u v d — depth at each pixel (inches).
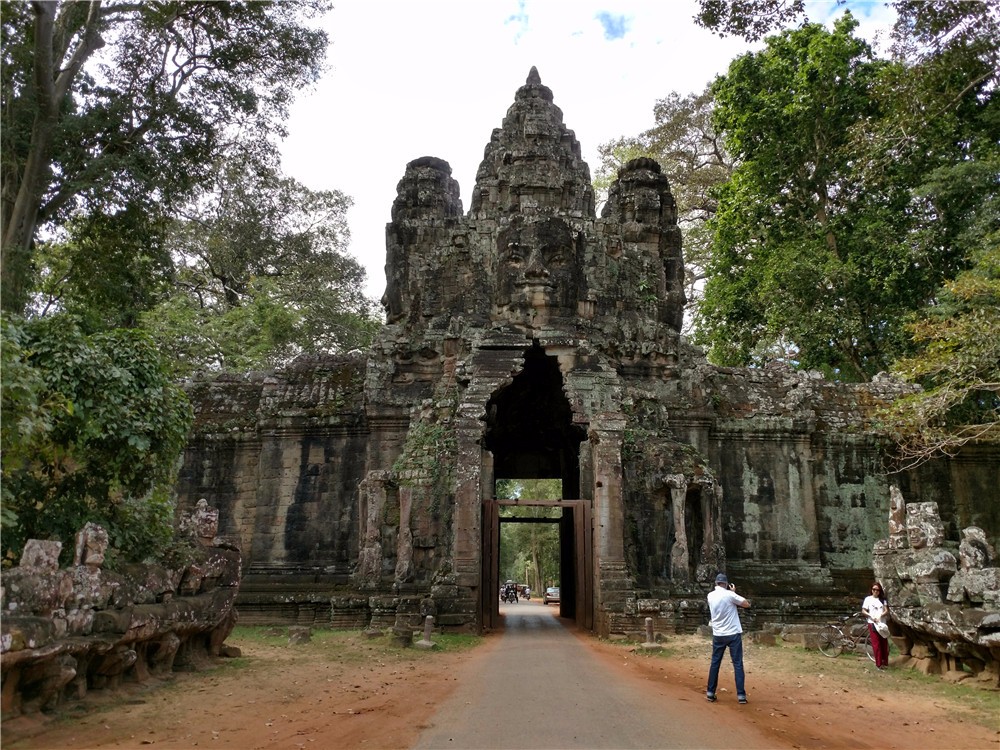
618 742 312.7
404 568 775.7
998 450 948.6
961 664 484.1
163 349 1317.7
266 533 904.3
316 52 748.6
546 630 810.8
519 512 2426.2
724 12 620.4
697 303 1565.0
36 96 584.4
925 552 512.1
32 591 324.2
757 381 992.9
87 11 647.1
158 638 437.7
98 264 748.0
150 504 478.9
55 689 338.3
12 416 351.3
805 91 1211.2
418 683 454.3
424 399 892.6
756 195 1296.8
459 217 1057.5
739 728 341.7
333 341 1688.0
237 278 1689.2
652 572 784.3
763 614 798.5
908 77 665.0
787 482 919.7
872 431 950.4
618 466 768.3
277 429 933.8
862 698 419.2
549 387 1002.7
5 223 615.2
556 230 883.4
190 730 325.7
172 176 695.7
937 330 759.7
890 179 1144.2
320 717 356.8
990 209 1005.2
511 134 972.6
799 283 1168.2
